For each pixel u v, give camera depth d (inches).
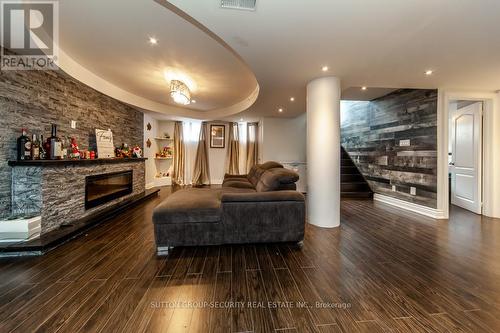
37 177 101.3
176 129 283.3
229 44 88.7
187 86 161.2
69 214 119.9
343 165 245.0
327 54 97.3
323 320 54.9
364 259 87.7
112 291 66.1
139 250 95.1
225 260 86.8
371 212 159.2
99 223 129.3
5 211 97.3
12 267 79.4
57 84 121.2
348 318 55.7
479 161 156.6
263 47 91.0
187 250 96.0
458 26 76.4
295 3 64.9
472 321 54.6
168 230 93.4
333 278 74.0
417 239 108.6
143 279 72.8
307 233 117.1
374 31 79.5
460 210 167.5
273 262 85.3
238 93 189.0
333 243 103.8
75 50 112.4
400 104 174.1
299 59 102.1
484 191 153.3
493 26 76.3
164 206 96.4
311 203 132.1
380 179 198.4
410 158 165.5
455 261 85.8
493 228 125.2
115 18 85.0
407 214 154.3
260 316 56.4
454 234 115.4
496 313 57.4
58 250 93.9
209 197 113.1
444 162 145.6
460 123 176.6
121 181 177.9
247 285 69.8
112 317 55.5
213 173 301.3
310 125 131.3
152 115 243.9
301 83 134.7
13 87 98.8
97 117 155.9
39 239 95.7
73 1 75.3
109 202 157.6
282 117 258.7
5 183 97.0
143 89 178.5
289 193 102.3
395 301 62.2
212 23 74.5
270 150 261.0
